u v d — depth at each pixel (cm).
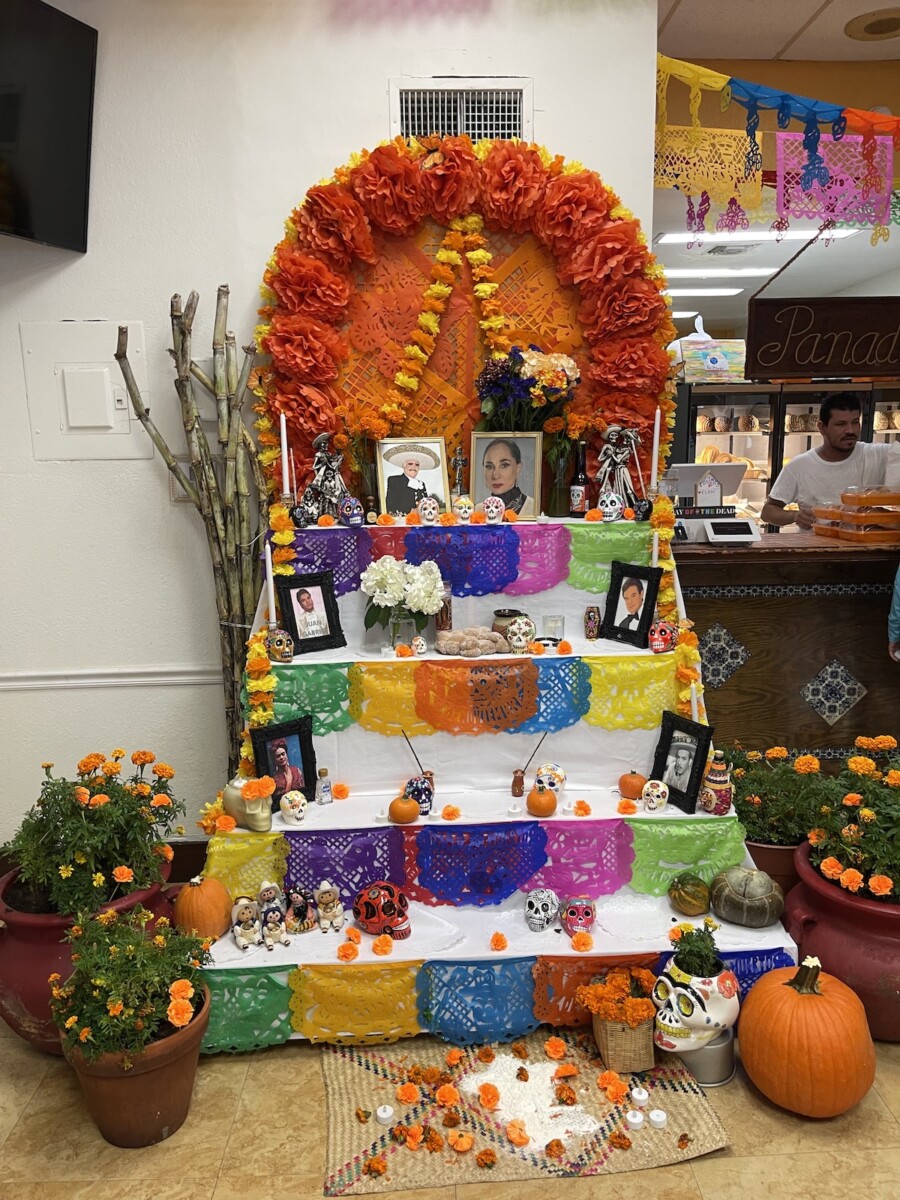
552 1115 185
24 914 202
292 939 209
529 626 238
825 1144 180
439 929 212
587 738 236
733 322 749
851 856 207
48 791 212
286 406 258
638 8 260
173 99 260
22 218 240
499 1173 172
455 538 244
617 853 222
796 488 375
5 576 281
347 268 261
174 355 255
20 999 201
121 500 279
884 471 367
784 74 380
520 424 263
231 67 260
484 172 254
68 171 253
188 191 265
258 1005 203
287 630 239
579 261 257
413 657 233
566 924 210
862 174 275
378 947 202
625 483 261
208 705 289
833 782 231
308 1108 192
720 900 213
